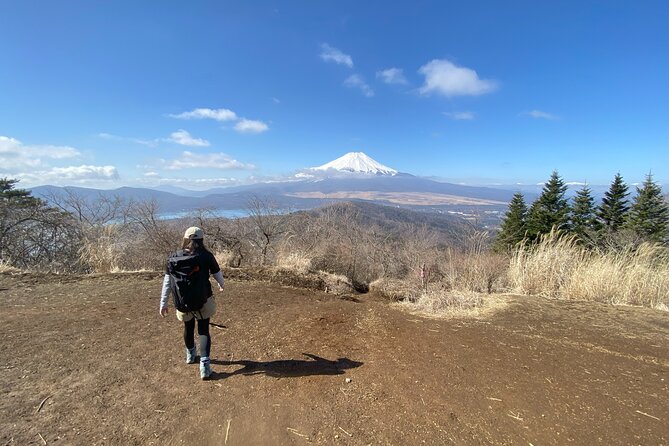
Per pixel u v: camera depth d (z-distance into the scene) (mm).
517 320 5746
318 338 4664
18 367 3555
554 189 38438
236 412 2945
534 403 3146
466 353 4230
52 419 2760
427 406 3078
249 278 9125
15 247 11836
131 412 2895
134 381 3383
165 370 3631
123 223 12133
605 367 3889
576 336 4914
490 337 4820
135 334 4555
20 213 12211
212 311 3578
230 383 3410
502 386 3438
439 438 2676
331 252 15156
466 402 3150
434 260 13922
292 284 9328
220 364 3820
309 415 2924
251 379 3500
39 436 2561
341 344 4477
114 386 3279
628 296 7188
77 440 2545
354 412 2979
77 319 5012
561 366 3898
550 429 2791
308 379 3518
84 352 3963
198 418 2850
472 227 12109
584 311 6344
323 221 16547
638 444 2615
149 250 11578
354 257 15430
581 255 8422
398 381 3502
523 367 3863
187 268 3365
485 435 2719
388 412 2980
